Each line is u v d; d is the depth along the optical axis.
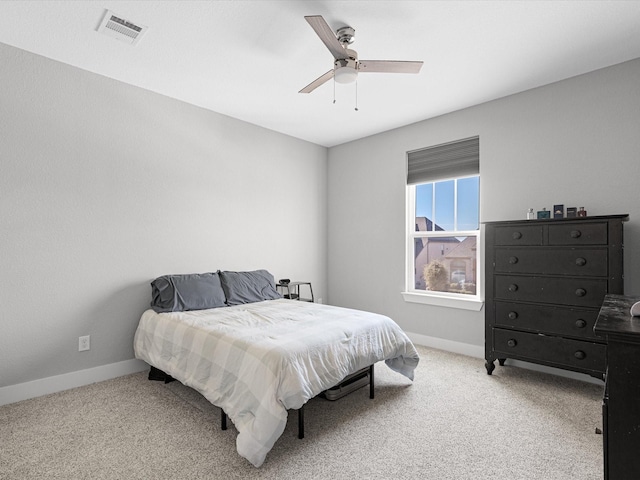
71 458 1.78
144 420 2.18
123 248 2.97
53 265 2.60
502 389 2.64
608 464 1.01
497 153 3.31
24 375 2.47
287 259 4.34
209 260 3.57
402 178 4.07
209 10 2.05
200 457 1.79
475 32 2.26
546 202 3.02
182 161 3.36
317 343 2.05
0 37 2.32
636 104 2.61
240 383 1.87
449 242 3.85
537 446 1.89
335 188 4.79
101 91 2.84
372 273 4.36
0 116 2.37
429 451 1.85
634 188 2.61
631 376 0.98
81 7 2.02
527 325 2.76
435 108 3.53
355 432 2.04
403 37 2.32
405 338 2.66
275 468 1.71
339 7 2.02
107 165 2.88
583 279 2.51
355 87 3.07
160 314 2.79
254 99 3.32
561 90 2.94
